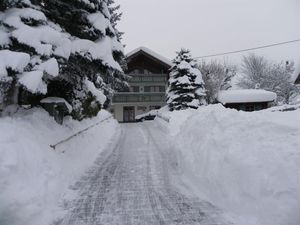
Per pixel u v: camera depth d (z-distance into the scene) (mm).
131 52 34875
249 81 47156
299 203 3785
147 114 32938
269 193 4168
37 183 4930
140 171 7242
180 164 7258
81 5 7438
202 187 5645
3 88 6418
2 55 5359
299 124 4891
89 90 11711
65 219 4508
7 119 6137
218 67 36281
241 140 5367
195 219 4453
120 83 21016
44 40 5883
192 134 7562
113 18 20062
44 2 7219
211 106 9008
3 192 4172
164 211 4781
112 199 5340
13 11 6098
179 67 26719
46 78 6355
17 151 4914
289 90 41844
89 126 10953
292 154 4297
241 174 4758
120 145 11297
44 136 6625
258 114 5988
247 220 4215
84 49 6965
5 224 4023
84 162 7781
